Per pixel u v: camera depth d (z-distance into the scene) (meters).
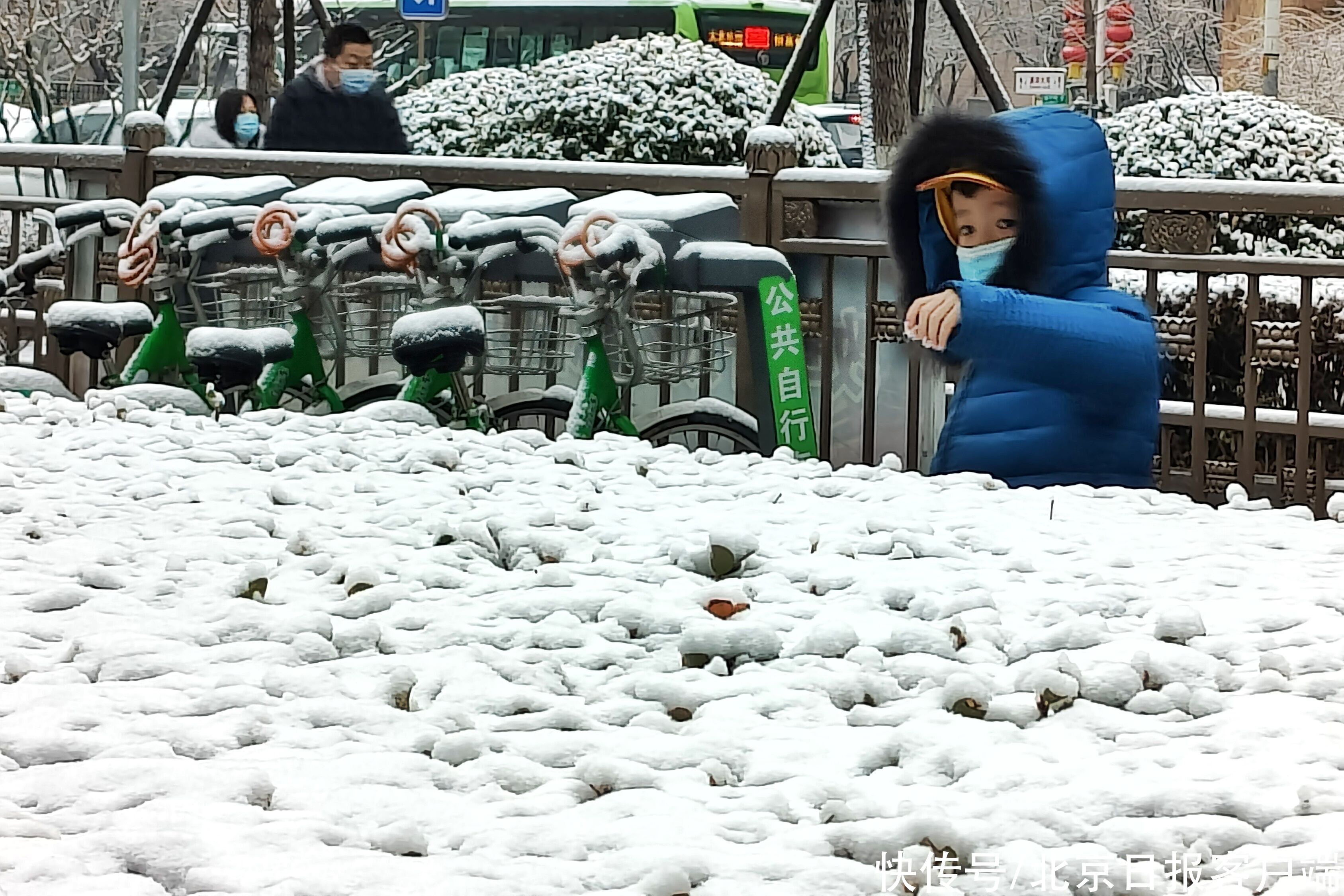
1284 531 4.63
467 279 7.17
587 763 2.73
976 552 4.31
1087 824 2.53
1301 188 6.89
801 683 3.20
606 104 10.05
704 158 9.99
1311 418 7.27
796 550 4.30
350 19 23.61
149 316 7.77
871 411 7.54
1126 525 4.68
